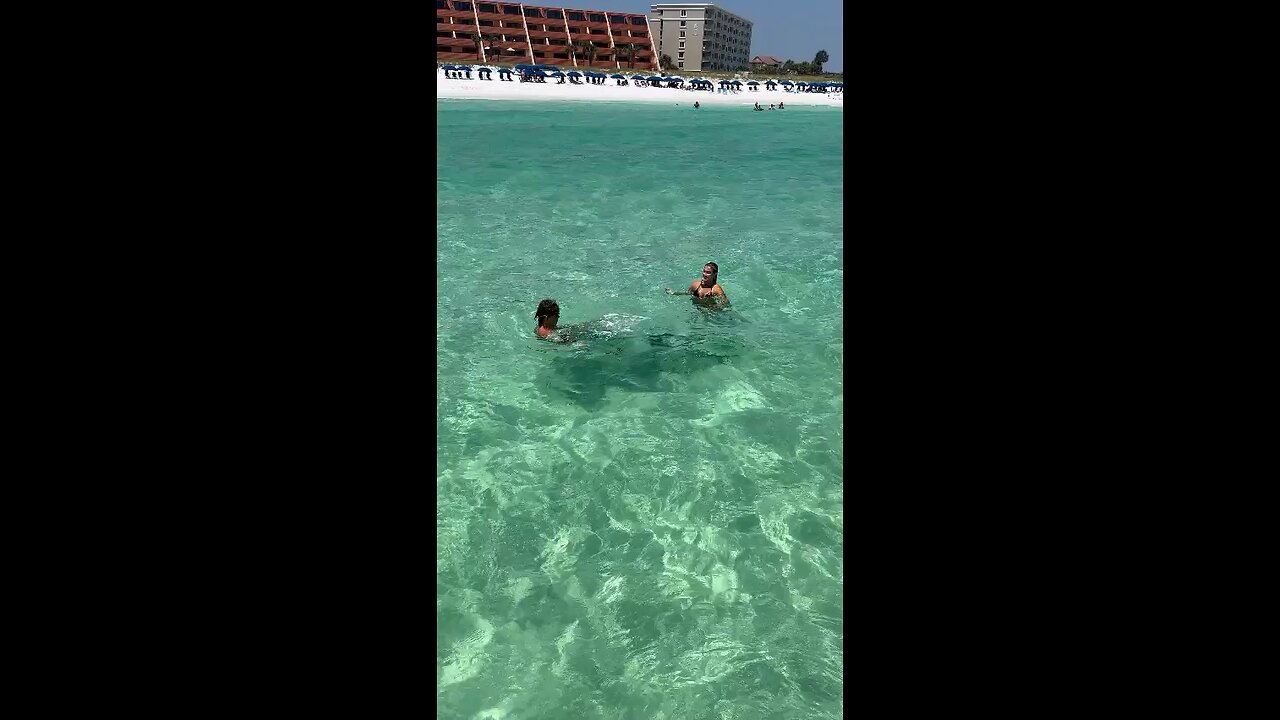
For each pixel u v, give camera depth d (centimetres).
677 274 807
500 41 7288
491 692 267
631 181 1499
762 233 1016
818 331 641
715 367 564
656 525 367
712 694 265
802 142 2492
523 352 589
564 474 411
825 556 343
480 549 346
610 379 543
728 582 325
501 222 1072
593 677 273
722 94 6712
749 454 434
